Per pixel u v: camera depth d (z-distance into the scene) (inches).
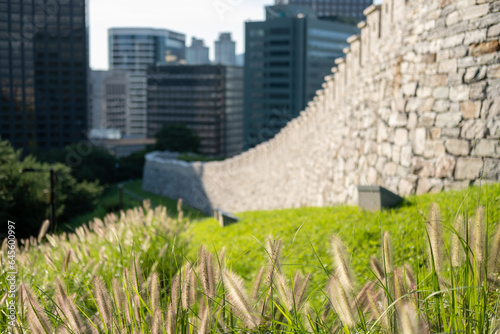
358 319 98.1
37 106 5703.7
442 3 466.0
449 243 109.3
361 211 422.0
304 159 955.3
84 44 5718.5
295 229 422.0
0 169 1354.6
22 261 229.5
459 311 93.5
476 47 417.7
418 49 497.4
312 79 5595.5
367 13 663.8
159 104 7401.6
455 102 432.8
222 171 1779.0
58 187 1865.2
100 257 229.8
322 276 217.6
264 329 102.5
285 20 5452.8
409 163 486.0
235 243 432.1
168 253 260.1
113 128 7549.2
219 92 7135.8
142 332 100.5
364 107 644.7
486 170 387.5
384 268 95.3
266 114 5708.7
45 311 117.0
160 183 2746.1
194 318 104.1
